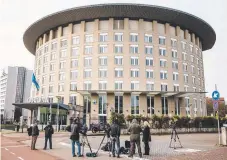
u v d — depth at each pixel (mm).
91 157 12273
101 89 53594
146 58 55375
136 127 12203
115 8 54531
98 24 57219
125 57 54562
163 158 11758
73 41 58625
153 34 56969
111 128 12594
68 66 57156
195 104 61125
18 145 18562
